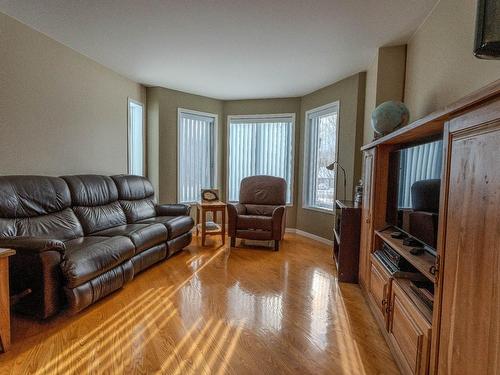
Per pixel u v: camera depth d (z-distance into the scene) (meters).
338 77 4.01
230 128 5.43
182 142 4.96
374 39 2.84
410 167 1.96
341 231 2.93
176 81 4.32
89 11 2.42
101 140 3.76
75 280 2.06
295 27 2.63
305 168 4.93
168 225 3.51
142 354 1.75
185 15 2.46
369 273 2.43
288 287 2.80
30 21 2.62
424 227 1.70
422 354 1.32
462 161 1.03
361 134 3.85
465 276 0.99
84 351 1.77
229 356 1.75
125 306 2.36
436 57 2.24
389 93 3.00
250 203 4.69
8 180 2.44
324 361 1.73
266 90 4.71
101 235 2.88
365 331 2.05
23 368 1.61
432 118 1.23
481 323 0.89
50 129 3.02
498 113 0.84
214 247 4.17
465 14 1.84
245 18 2.50
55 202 2.78
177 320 2.15
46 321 2.10
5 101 2.55
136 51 3.25
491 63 1.57
